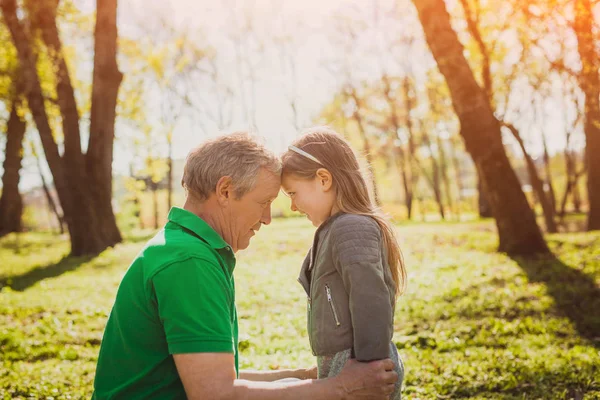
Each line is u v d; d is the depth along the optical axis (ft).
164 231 7.47
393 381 7.14
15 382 16.29
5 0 57.06
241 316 25.89
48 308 28.84
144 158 107.76
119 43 99.96
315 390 6.90
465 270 35.55
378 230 7.82
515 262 37.22
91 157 59.57
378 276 7.32
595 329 22.11
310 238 56.39
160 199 151.64
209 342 6.63
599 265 33.40
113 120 60.39
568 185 92.07
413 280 33.04
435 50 40.65
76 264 50.42
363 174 8.45
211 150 7.50
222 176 7.41
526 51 37.06
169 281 6.76
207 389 6.54
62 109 58.65
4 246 77.61
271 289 31.89
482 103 41.01
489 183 41.63
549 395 14.43
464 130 41.63
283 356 18.43
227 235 7.72
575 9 27.68
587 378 15.38
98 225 58.85
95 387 7.50
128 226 112.06
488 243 47.60
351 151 8.39
